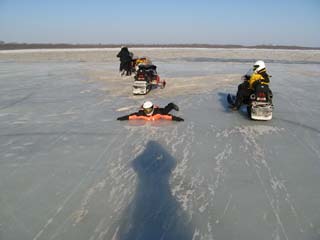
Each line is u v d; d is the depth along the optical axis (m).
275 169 4.59
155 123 7.05
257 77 7.49
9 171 4.60
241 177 4.33
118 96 10.55
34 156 5.16
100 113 8.06
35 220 3.38
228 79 14.59
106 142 5.77
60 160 4.97
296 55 38.78
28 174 4.50
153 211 3.51
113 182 4.20
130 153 5.22
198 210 3.52
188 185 4.10
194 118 7.50
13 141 5.91
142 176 4.37
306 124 6.94
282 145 5.60
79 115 7.84
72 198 3.81
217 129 6.57
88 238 3.06
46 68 20.31
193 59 29.89
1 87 12.35
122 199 3.77
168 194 3.87
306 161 4.88
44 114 7.98
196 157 5.04
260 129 6.57
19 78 15.10
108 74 16.88
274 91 11.26
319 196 3.82
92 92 11.30
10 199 3.83
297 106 8.74
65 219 3.39
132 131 6.45
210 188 4.02
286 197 3.79
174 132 6.36
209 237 3.06
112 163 4.82
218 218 3.37
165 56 34.44
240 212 3.47
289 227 3.20
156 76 11.64
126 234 3.12
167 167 4.66
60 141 5.88
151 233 3.13
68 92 11.27
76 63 24.78
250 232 3.12
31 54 38.84
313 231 3.13
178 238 3.05
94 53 41.34
